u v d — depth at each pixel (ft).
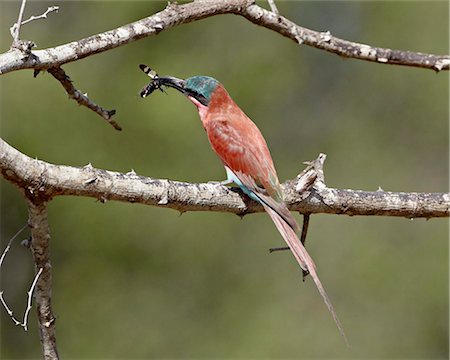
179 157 52.47
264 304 52.60
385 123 57.77
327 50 23.61
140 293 52.06
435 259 53.31
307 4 60.34
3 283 50.06
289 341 51.70
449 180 56.75
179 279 52.54
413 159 57.26
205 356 51.70
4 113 50.98
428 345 52.47
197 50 56.03
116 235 51.70
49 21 55.01
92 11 55.36
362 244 53.72
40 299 18.65
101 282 51.70
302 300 52.95
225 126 24.08
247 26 56.85
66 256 51.57
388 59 23.93
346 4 60.03
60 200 51.24
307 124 57.62
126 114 52.80
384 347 52.34
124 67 54.19
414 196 21.31
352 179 57.16
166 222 52.37
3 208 50.08
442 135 57.21
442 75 57.31
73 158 51.55
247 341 51.70
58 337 51.31
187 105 52.65
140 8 55.01
